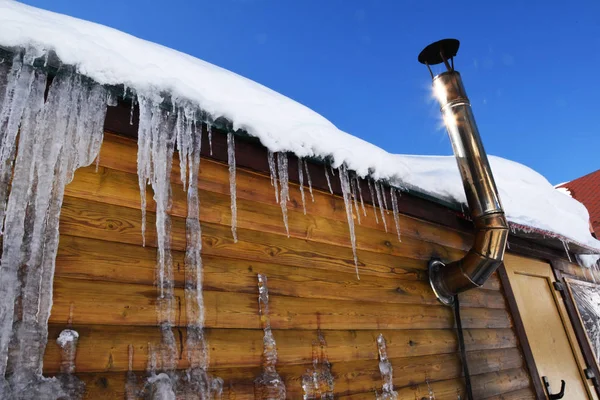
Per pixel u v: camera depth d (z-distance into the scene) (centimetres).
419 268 297
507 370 338
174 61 189
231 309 179
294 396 185
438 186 312
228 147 199
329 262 233
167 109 176
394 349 246
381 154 266
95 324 143
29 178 136
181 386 151
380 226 277
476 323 326
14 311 124
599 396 426
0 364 115
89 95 156
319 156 229
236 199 204
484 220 287
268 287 198
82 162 152
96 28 174
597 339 481
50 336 131
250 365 177
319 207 241
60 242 144
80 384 131
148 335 152
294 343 196
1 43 132
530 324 393
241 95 208
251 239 202
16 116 136
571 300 472
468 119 312
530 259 443
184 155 181
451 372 279
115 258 155
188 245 176
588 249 484
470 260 284
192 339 162
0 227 126
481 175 295
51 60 142
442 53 337
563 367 407
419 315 275
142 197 166
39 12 163
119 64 158
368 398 217
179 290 167
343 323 224
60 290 139
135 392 141
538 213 438
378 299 251
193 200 184
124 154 172
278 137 209
